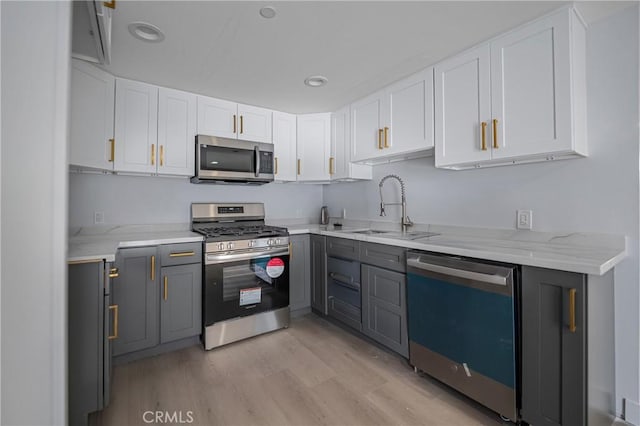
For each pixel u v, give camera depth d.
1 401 0.80
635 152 1.52
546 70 1.55
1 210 0.80
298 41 1.81
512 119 1.67
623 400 1.56
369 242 2.33
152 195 2.72
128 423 1.54
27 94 0.82
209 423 1.55
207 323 2.34
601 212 1.62
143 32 1.72
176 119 2.54
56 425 0.86
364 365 2.11
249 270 2.55
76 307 1.46
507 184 2.02
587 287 1.25
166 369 2.06
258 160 2.88
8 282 0.80
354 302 2.49
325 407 1.67
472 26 1.66
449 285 1.73
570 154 1.59
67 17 0.87
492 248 1.68
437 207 2.48
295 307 2.95
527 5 1.48
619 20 1.55
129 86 2.33
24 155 0.82
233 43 1.83
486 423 1.54
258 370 2.05
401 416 1.60
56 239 0.86
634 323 1.52
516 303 1.45
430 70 2.12
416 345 1.94
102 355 1.53
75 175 2.39
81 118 2.02
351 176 2.92
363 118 2.71
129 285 2.11
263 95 2.67
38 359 0.84
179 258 2.31
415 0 1.45
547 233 1.82
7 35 0.79
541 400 1.36
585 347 1.24
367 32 1.72
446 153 2.01
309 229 3.02
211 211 2.99
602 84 1.60
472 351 1.62
